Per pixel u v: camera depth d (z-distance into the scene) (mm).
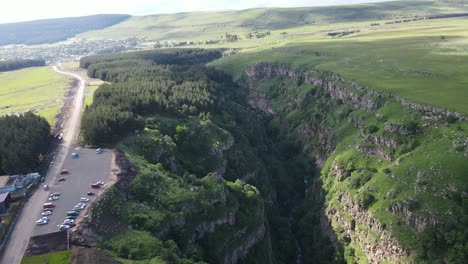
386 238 177875
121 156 187250
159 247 134750
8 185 163875
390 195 187000
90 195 153125
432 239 164625
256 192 197125
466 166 179125
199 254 148375
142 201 158000
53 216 141875
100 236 133875
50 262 118500
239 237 172625
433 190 176250
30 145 190000
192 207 161500
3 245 128125
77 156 191875
